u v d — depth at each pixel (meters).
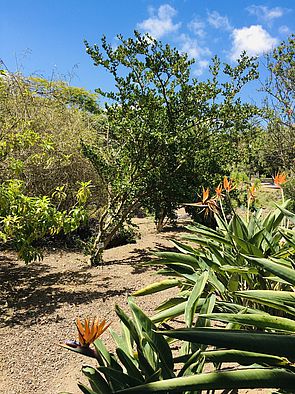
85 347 1.22
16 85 7.71
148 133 6.17
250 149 10.28
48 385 2.93
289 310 1.66
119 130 6.44
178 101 6.25
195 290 1.99
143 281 5.40
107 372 1.46
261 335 1.13
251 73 6.23
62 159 7.46
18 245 4.54
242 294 1.72
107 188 7.11
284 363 1.30
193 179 7.09
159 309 2.63
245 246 2.50
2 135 5.61
